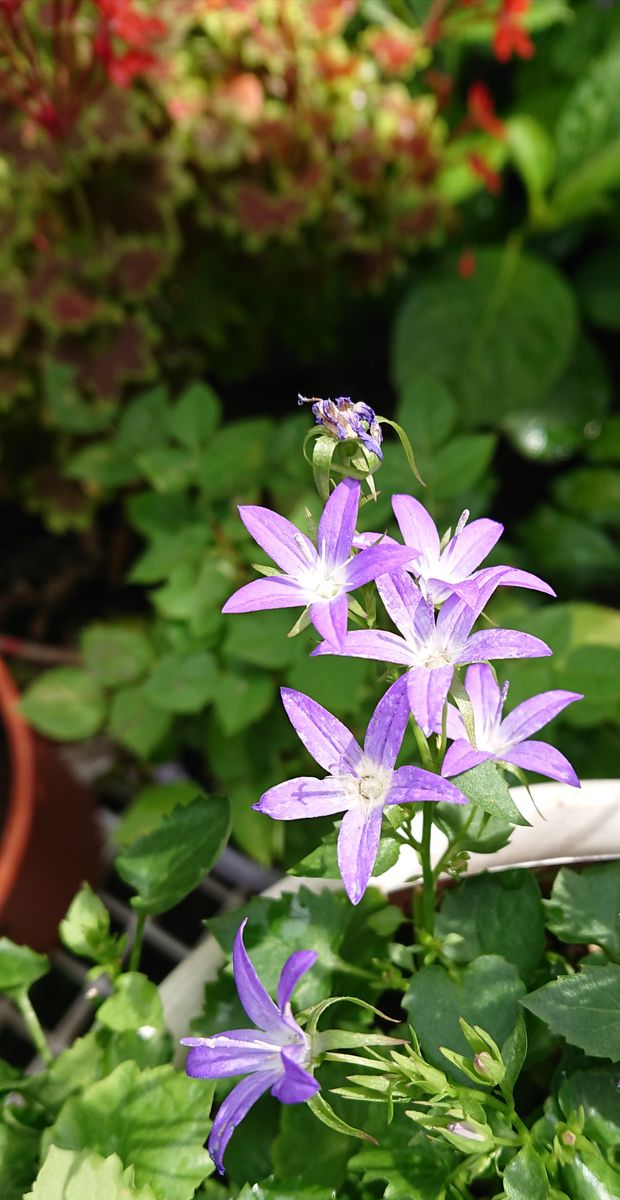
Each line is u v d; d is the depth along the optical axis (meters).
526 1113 0.37
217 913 0.62
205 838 0.38
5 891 0.57
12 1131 0.36
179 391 0.77
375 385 0.91
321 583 0.31
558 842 0.38
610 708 0.47
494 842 0.35
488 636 0.30
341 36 0.81
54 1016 0.59
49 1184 0.33
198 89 0.69
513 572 0.31
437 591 0.31
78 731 0.57
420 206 0.73
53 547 0.85
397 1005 0.38
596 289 0.87
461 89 0.88
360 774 0.31
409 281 0.88
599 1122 0.34
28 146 0.64
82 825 0.64
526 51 0.68
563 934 0.36
